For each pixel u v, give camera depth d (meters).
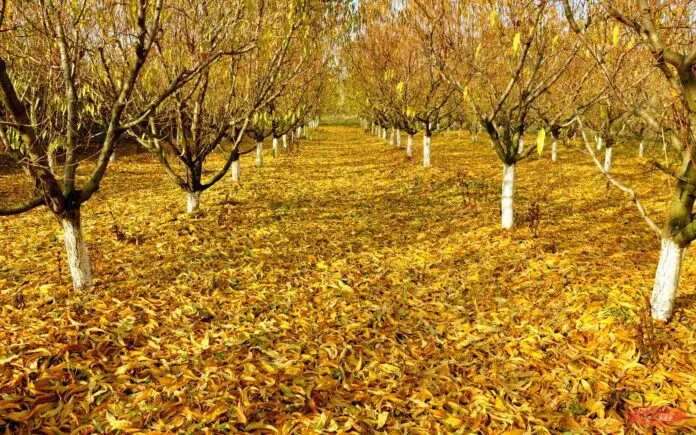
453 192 14.16
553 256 7.48
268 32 5.75
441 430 3.58
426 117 18.94
